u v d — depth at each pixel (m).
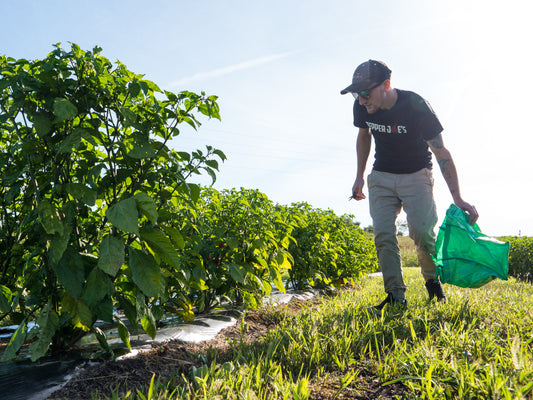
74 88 2.09
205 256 3.59
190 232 3.37
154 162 2.41
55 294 2.21
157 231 2.17
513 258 12.09
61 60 2.07
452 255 3.14
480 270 3.03
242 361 2.14
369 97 3.32
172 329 3.10
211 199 3.95
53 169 2.19
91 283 2.04
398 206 3.67
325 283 6.80
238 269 3.44
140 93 2.30
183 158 2.49
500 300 3.91
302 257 5.84
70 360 2.27
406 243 31.62
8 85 1.99
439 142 3.36
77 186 2.04
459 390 1.54
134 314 2.32
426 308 3.18
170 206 3.02
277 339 2.45
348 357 2.17
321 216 6.57
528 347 2.16
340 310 3.42
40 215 1.92
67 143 1.97
